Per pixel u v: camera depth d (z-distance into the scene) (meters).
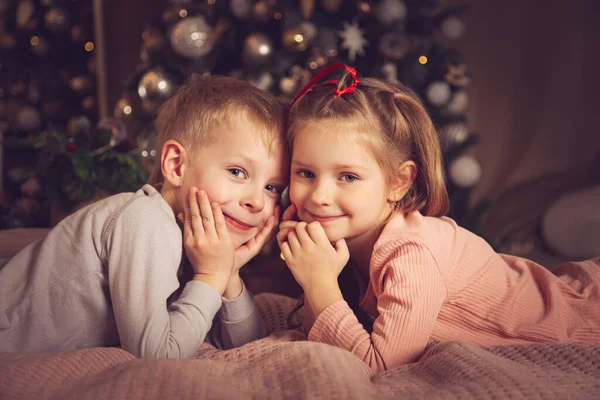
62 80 3.86
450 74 2.83
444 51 2.95
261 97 1.10
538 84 3.89
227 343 1.15
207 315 0.95
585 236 3.37
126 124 2.96
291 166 1.06
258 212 1.06
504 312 1.12
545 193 3.73
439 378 0.79
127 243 0.94
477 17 3.97
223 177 1.03
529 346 0.88
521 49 3.92
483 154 4.00
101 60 3.86
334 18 2.81
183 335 0.91
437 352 0.90
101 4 3.85
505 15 3.93
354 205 1.02
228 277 1.02
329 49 2.62
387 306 0.96
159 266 0.93
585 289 1.24
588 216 3.38
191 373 0.72
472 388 0.69
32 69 3.80
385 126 1.06
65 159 2.02
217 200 1.03
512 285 1.16
